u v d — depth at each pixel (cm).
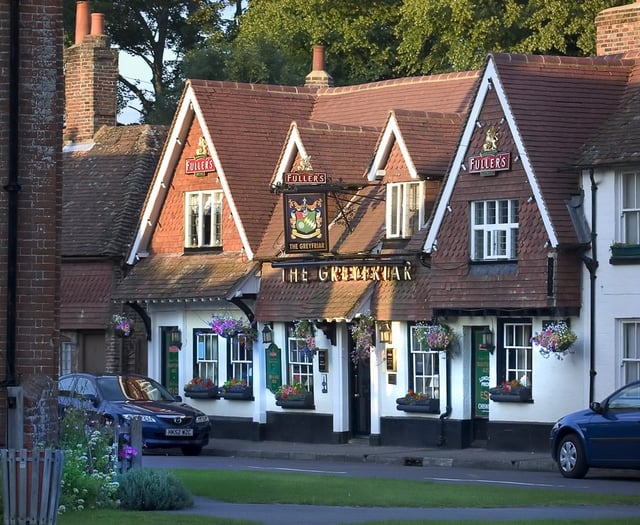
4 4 2209
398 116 3912
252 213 4288
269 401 4203
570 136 3550
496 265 3575
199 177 4438
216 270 4316
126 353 4728
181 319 4484
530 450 3525
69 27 6381
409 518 2042
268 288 4200
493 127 3572
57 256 2238
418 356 3825
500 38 5209
